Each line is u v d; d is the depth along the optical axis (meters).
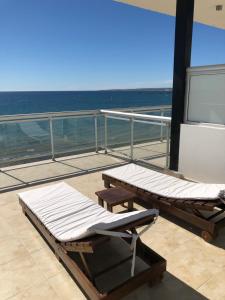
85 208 2.41
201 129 3.60
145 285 1.88
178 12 3.64
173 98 3.96
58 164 4.79
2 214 2.96
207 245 2.35
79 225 2.10
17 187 3.78
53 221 2.21
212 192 2.45
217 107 3.46
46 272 2.04
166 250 2.28
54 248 2.14
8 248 2.34
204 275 1.98
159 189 2.86
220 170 3.47
